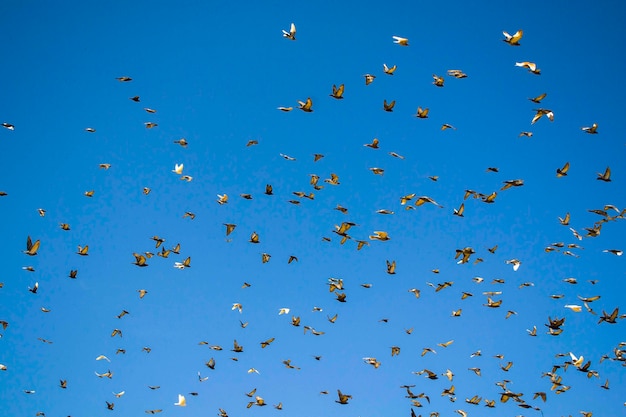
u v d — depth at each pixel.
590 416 44.59
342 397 45.25
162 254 47.81
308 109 40.56
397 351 47.44
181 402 46.50
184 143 48.69
